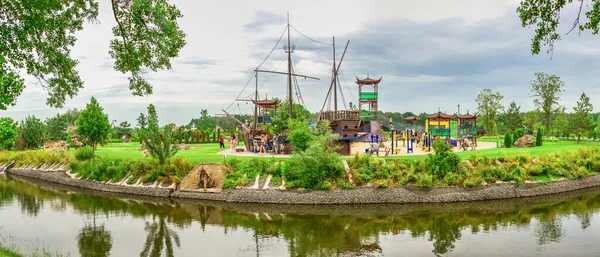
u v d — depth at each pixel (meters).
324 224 25.94
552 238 21.95
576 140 69.44
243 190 33.06
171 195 35.25
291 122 45.06
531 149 44.78
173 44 18.83
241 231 24.64
